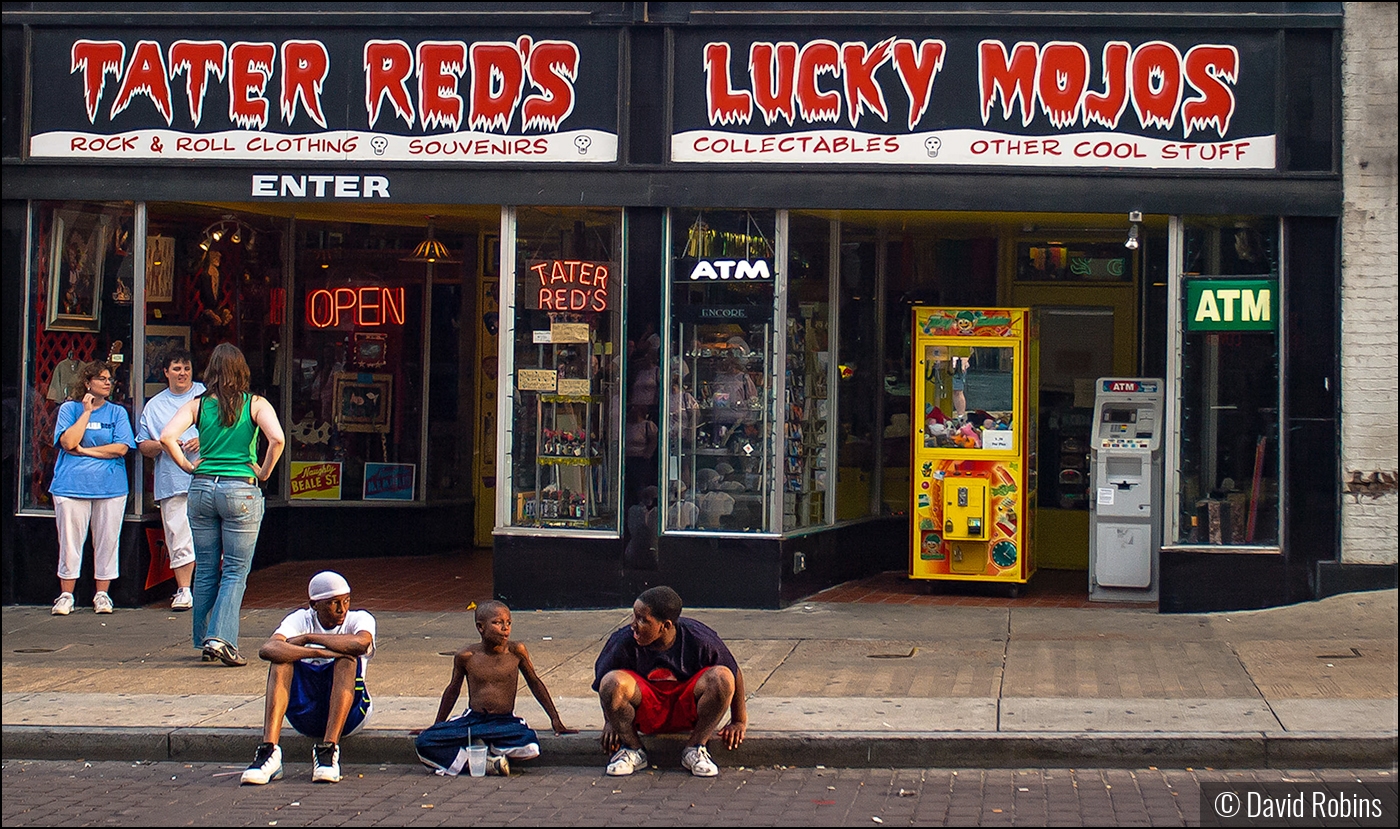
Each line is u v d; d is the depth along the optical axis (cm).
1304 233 936
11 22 1017
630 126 979
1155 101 944
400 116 995
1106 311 1160
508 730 674
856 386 1127
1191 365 952
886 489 1169
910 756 667
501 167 988
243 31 1004
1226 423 949
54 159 1019
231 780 661
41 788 647
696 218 988
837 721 694
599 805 607
